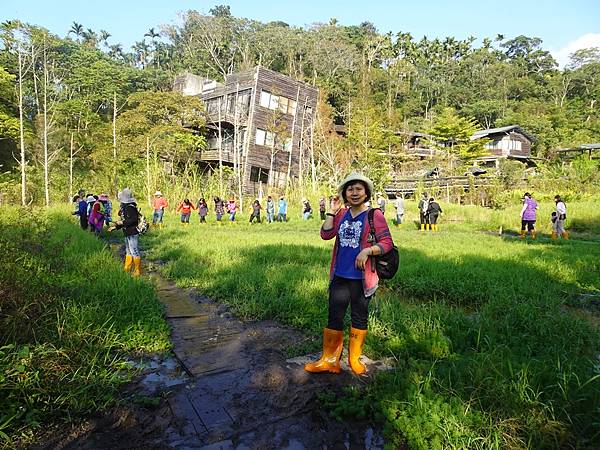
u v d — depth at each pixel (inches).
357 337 144.6
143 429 113.8
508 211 845.8
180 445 107.3
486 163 1793.8
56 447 105.0
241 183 1158.3
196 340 179.6
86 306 174.1
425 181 1215.6
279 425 116.9
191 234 529.3
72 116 1317.7
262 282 256.2
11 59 1148.5
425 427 108.9
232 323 203.3
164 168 1166.3
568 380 124.3
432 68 2888.8
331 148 1302.9
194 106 1189.1
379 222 138.5
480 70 2810.0
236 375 145.9
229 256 343.9
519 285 255.0
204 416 120.3
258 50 2161.7
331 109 1633.9
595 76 2684.5
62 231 422.6
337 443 110.0
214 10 2593.5
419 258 347.3
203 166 1306.6
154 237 511.8
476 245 455.5
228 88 1277.1
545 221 745.6
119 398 127.6
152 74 1833.2
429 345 162.2
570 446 102.3
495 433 102.7
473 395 120.1
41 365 123.6
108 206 575.5
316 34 2265.0
